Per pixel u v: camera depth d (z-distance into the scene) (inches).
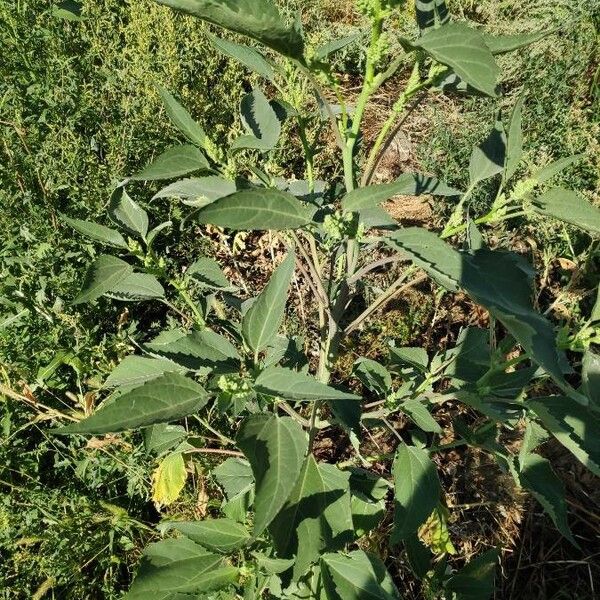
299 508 56.5
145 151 140.2
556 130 165.9
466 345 74.2
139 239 127.9
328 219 50.0
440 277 46.0
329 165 158.4
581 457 51.1
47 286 110.0
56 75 155.3
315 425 76.6
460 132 173.2
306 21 212.7
